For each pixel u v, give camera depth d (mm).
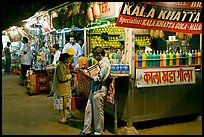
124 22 4473
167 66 5137
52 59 10383
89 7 5445
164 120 5633
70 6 6391
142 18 4566
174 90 5305
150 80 4973
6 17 8203
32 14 7980
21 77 10812
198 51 5695
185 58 5367
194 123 5500
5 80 12055
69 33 9609
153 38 6625
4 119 5809
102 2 5230
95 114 4695
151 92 5043
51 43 10914
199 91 5633
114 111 4824
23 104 7250
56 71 5461
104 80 4578
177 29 4891
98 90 4652
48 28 8805
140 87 4891
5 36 16484
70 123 5539
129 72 4816
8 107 6902
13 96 8352
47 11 7691
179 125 5363
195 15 4965
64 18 6590
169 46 6363
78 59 7148
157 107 5129
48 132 4938
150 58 4941
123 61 5043
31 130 5062
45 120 5746
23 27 14172
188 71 5391
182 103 5434
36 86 8695
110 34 7113
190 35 5867
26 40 10703
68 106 5715
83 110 6598
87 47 7367
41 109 6695
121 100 5047
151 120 5535
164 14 4703
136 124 5363
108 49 7141
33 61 12203
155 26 4703
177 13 4805
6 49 14641
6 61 14656
